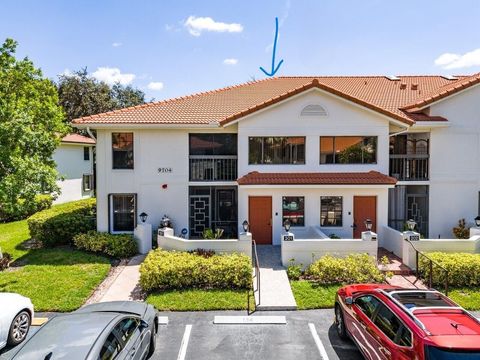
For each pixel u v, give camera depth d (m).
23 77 16.11
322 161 16.27
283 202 15.81
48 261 13.71
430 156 17.06
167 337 8.37
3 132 12.79
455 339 5.39
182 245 13.26
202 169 17.02
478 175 17.05
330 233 15.62
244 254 12.30
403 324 6.03
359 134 16.06
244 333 8.55
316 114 16.00
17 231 19.39
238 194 15.90
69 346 5.59
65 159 28.62
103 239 14.80
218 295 10.49
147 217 16.83
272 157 16.33
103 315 6.69
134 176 16.69
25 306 8.30
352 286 8.82
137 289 11.19
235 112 17.19
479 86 16.69
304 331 8.65
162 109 17.55
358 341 7.36
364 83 21.14
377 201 15.61
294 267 12.20
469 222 17.05
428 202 17.27
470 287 11.07
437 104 16.81
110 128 16.20
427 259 11.66
